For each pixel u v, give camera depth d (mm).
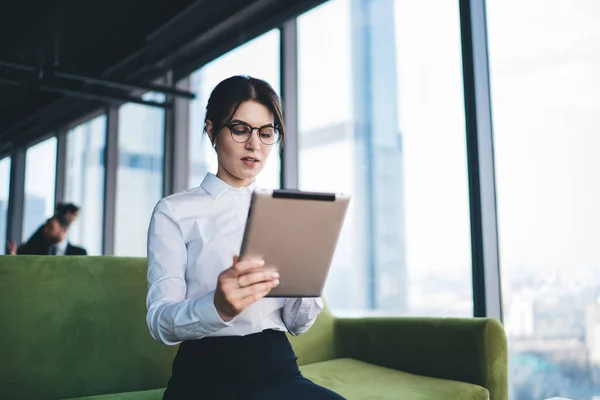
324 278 1008
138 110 5113
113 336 1601
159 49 4414
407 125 2908
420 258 2805
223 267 1152
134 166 5094
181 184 4699
